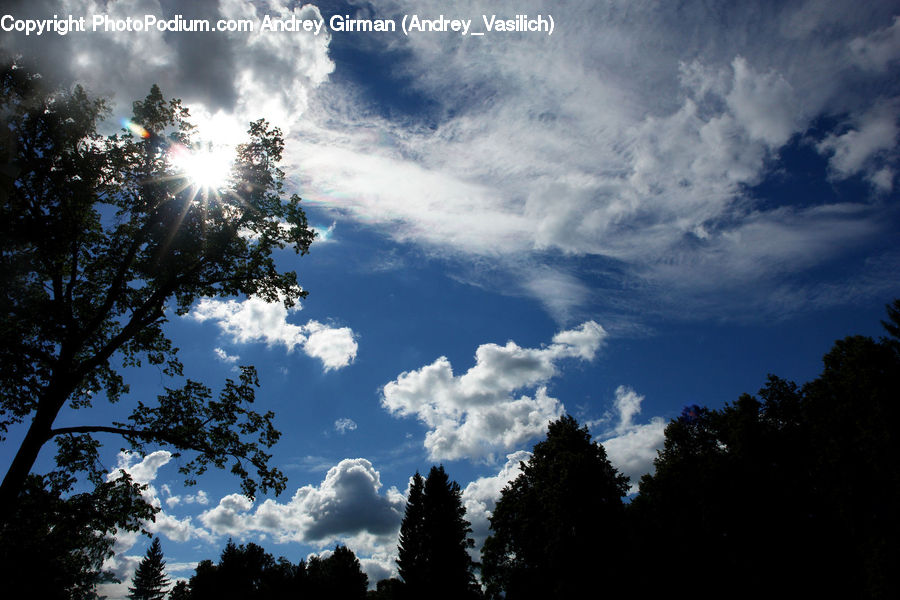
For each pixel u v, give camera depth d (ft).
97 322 47.88
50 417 42.27
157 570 368.07
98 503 44.62
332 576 246.06
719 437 136.26
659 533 118.42
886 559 88.17
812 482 112.57
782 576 101.60
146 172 50.47
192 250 50.93
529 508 117.08
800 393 132.36
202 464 51.96
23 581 44.29
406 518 209.87
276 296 56.44
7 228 42.63
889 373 100.63
